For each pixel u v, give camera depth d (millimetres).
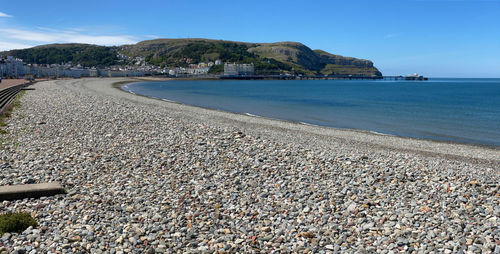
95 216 9844
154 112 34281
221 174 13805
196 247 8555
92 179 13016
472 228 9227
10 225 8805
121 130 21781
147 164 14828
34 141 18344
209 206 10844
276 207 10891
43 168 13836
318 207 10805
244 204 11070
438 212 10375
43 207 10375
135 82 186500
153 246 8414
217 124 30109
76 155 15805
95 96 55969
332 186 12633
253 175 13742
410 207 10781
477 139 31047
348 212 10445
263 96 92562
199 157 15867
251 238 8984
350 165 15000
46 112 29781
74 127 22500
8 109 30062
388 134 32812
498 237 8656
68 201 10797
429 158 21250
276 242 8773
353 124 39875
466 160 21984
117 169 14203
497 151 25484
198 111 45156
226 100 75812
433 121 43125
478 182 12633
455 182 12797
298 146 18719
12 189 10961
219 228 9523
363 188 12352
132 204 10875
